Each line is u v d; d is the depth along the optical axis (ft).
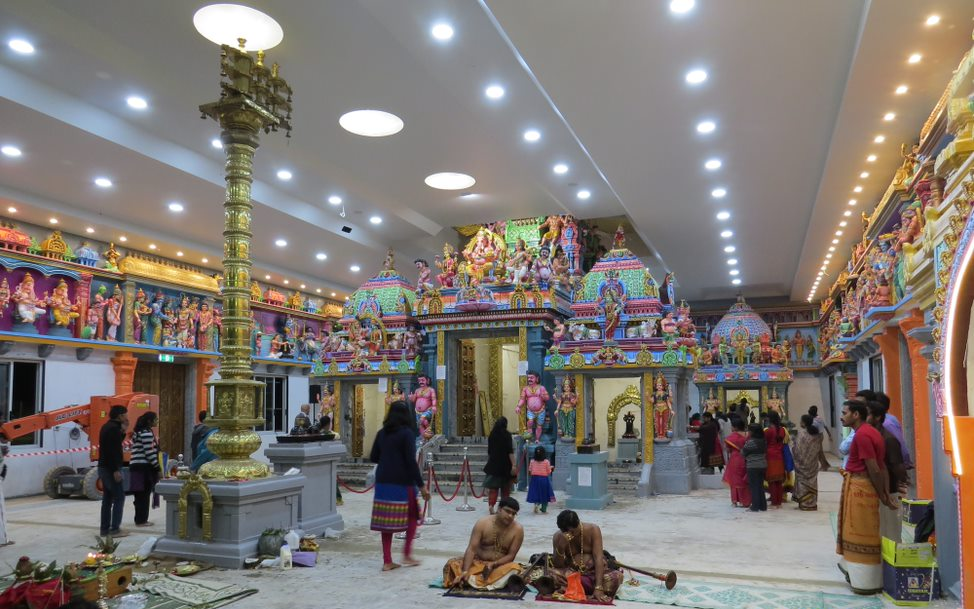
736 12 29.86
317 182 56.18
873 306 37.91
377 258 75.92
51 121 39.29
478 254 67.92
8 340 47.91
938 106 32.27
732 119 40.60
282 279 81.46
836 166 45.96
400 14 31.07
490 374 70.59
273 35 30.89
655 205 57.36
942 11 28.14
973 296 14.52
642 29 31.14
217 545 25.89
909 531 24.89
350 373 61.11
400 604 20.54
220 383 27.61
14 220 54.95
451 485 51.29
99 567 20.81
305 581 23.31
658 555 27.20
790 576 23.66
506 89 38.55
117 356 56.80
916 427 31.60
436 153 50.75
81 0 31.24
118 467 31.99
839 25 30.73
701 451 53.62
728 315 94.53
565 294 61.46
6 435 44.27
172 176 48.57
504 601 20.72
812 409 40.29
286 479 28.48
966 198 15.69
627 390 67.46
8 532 33.63
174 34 33.91
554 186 56.70
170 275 63.10
